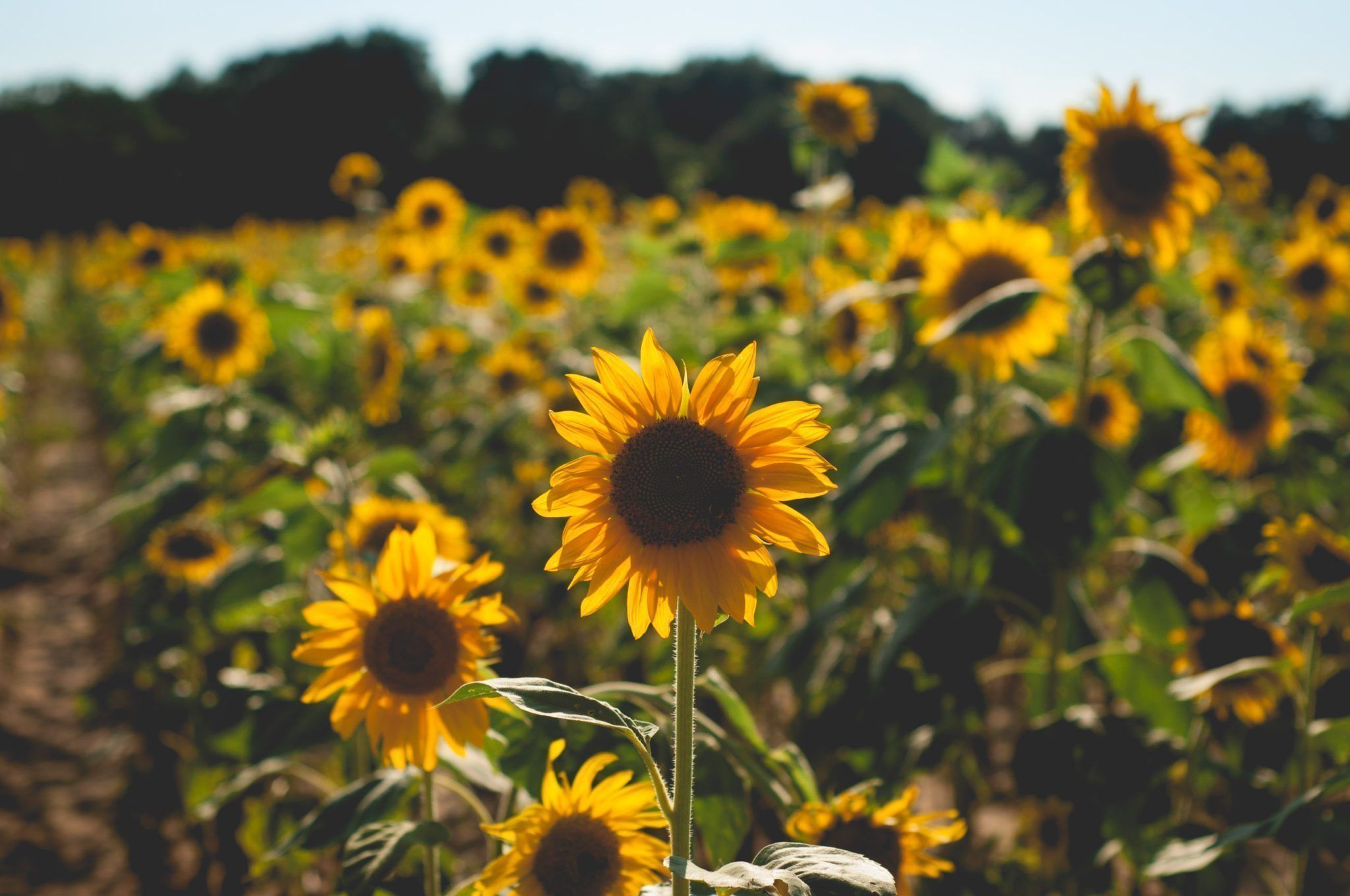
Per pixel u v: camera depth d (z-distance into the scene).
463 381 7.77
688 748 1.54
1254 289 7.61
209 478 4.21
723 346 4.94
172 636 4.00
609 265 9.87
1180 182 2.73
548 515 1.58
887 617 3.26
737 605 1.53
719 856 2.03
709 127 58.47
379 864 1.88
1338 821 2.12
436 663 1.97
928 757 2.80
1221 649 2.85
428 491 5.99
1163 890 3.16
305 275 12.11
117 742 4.18
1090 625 3.15
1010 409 3.73
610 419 1.61
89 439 12.48
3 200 37.91
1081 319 3.03
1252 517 3.42
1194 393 2.91
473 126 50.47
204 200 37.59
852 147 4.87
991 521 3.28
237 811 2.91
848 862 1.34
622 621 4.30
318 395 6.83
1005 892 3.11
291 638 3.43
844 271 4.85
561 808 1.89
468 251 8.41
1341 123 20.69
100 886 4.05
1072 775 2.51
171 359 4.92
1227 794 2.97
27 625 6.77
